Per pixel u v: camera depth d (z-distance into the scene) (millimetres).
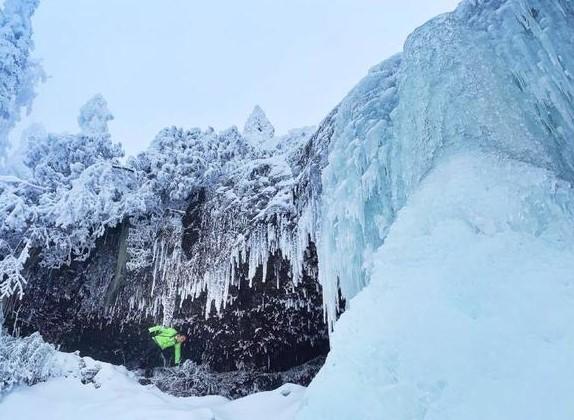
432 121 4770
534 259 3160
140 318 10586
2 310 9016
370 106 5734
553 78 4094
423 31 5270
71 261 10672
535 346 2570
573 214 3393
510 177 3809
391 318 3287
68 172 10852
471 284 3162
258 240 8516
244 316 10156
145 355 11516
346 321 3602
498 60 4543
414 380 2742
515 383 2412
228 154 10414
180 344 10797
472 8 5043
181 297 9883
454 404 2482
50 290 10539
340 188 5477
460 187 3961
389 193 5125
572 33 4164
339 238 5422
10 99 18859
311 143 7973
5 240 9445
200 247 9586
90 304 10672
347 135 5738
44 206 9531
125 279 10383
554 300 2793
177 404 5594
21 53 19484
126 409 5059
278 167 8977
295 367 10750
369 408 2762
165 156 10172
